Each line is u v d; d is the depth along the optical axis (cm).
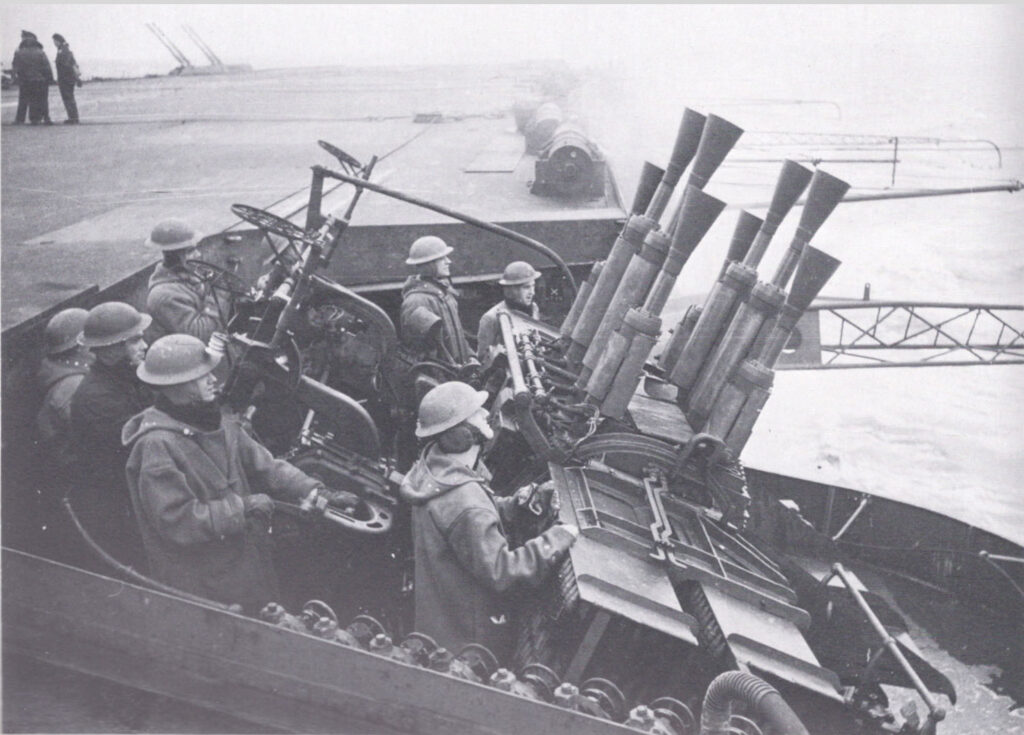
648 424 504
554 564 409
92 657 365
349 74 2495
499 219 802
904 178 2092
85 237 718
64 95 1498
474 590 409
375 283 792
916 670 505
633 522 444
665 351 579
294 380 484
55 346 459
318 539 466
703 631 416
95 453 418
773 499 574
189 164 1163
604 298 556
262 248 759
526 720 345
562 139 960
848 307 1639
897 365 1642
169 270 554
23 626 367
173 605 362
